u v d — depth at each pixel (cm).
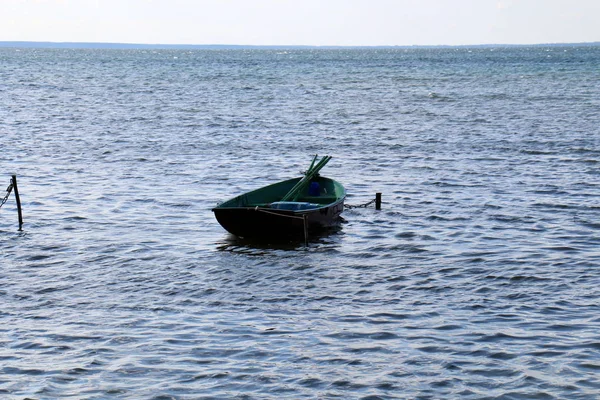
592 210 3209
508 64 19225
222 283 2286
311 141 5350
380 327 1930
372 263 2497
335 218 2997
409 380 1650
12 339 1847
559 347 1800
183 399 1570
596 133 5562
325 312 2041
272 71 16288
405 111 7388
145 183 3809
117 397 1578
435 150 4900
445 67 17988
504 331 1898
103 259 2533
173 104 8144
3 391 1596
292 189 3128
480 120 6538
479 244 2712
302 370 1694
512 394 1590
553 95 9050
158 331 1903
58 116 6869
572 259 2512
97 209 3244
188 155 4703
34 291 2208
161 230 2912
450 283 2281
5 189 3631
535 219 3070
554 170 4131
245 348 1803
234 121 6556
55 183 3788
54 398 1571
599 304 2086
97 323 1953
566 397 1576
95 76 14062
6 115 6862
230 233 2856
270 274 2378
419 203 3384
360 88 10662
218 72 15800
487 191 3625
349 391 1603
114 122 6444
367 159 4581
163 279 2325
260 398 1576
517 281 2292
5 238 2783
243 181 3909
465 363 1727
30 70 16412
